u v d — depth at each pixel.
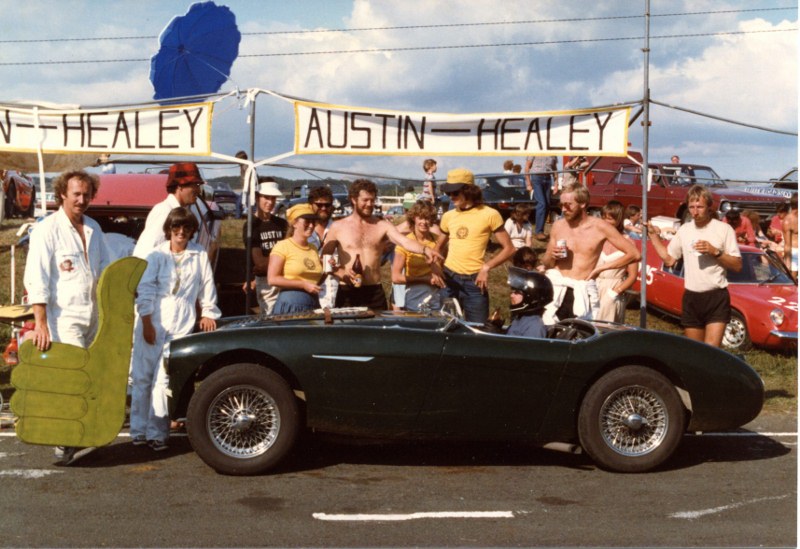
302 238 7.49
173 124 8.63
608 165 20.39
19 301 13.07
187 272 6.68
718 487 5.84
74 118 8.59
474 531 4.91
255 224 8.95
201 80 9.39
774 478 6.07
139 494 5.53
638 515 5.23
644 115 8.70
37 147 8.59
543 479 6.00
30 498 5.44
